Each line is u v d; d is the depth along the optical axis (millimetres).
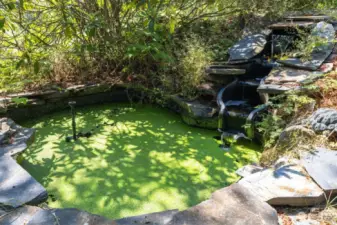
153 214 1876
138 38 4211
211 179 2613
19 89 4000
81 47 4117
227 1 4676
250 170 2506
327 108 2654
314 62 3396
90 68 4578
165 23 4168
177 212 1819
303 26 3922
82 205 2311
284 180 2078
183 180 2607
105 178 2645
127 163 2873
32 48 4172
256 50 3926
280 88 3029
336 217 1790
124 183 2574
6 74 4184
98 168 2791
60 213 1840
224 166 2803
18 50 4359
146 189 2494
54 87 4102
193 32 4672
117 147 3164
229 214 1778
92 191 2475
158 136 3408
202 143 3238
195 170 2752
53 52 4375
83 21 4316
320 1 5148
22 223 1783
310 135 2492
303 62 3453
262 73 3951
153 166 2822
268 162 2594
